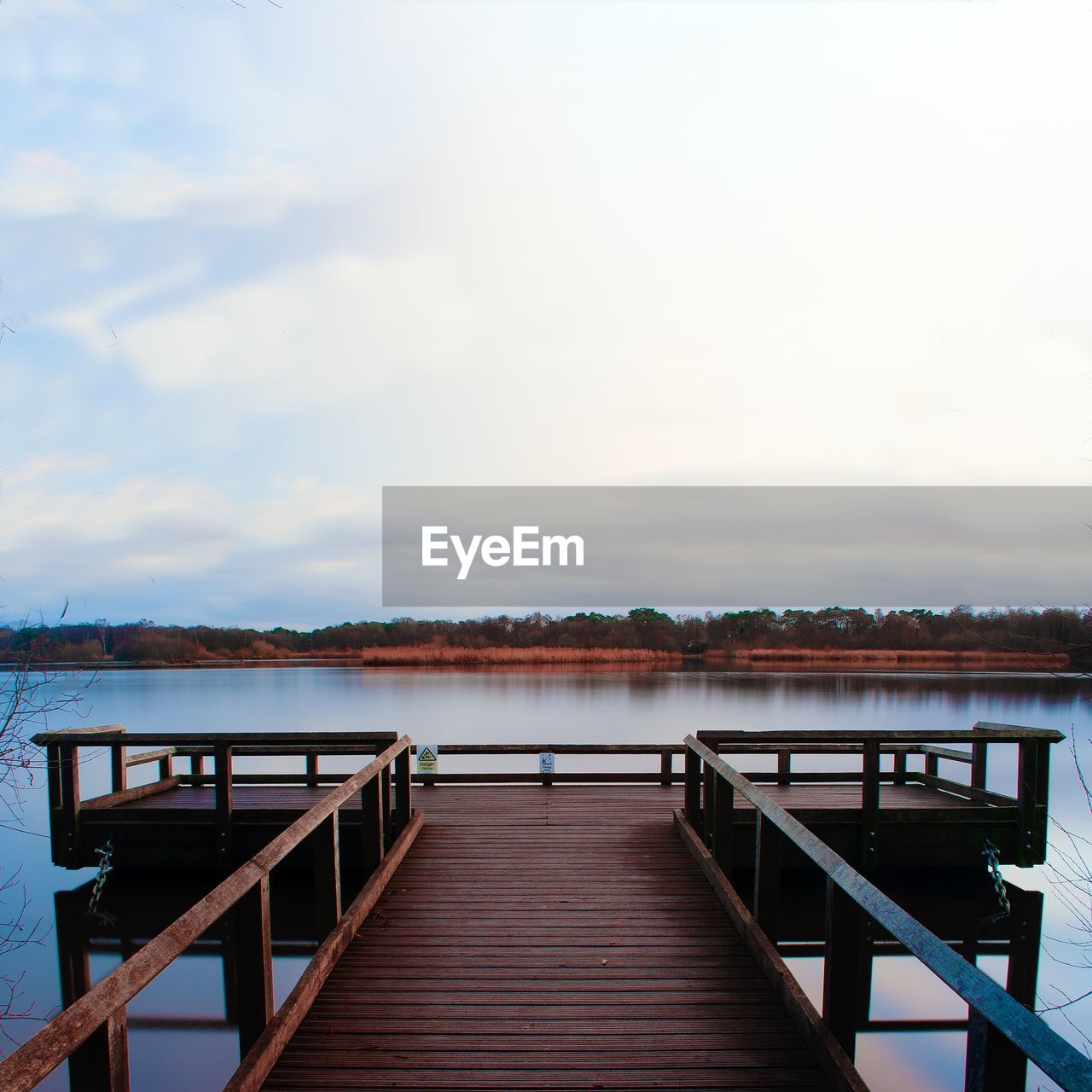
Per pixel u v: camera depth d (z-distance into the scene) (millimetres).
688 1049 2689
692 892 4320
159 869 5695
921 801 6176
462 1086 2467
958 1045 3883
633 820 5922
